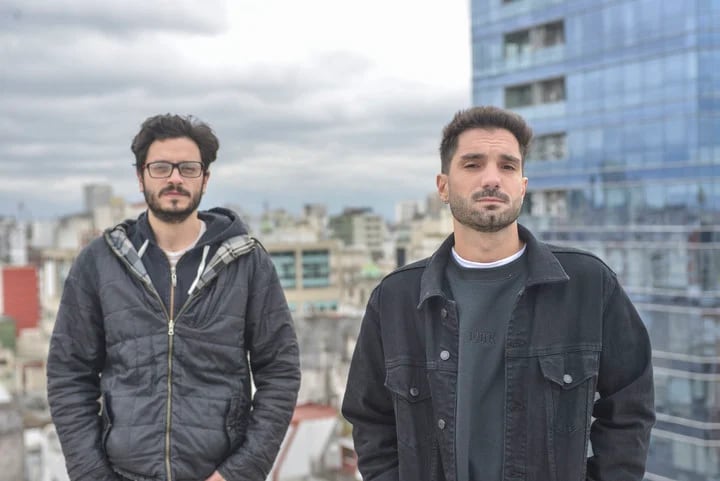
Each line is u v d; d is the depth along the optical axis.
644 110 32.69
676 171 31.33
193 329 3.16
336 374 32.62
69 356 3.22
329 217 136.88
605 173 34.47
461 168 2.73
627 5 33.34
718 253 29.94
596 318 2.68
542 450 2.61
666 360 31.00
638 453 2.66
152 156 3.20
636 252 32.81
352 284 108.69
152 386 3.12
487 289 2.75
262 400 3.33
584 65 35.50
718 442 29.08
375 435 3.04
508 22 39.38
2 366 87.06
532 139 2.81
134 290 3.19
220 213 3.51
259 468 3.22
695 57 30.58
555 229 37.06
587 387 2.63
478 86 41.12
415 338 2.84
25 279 114.56
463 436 2.66
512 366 2.65
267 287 3.38
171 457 3.07
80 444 3.14
